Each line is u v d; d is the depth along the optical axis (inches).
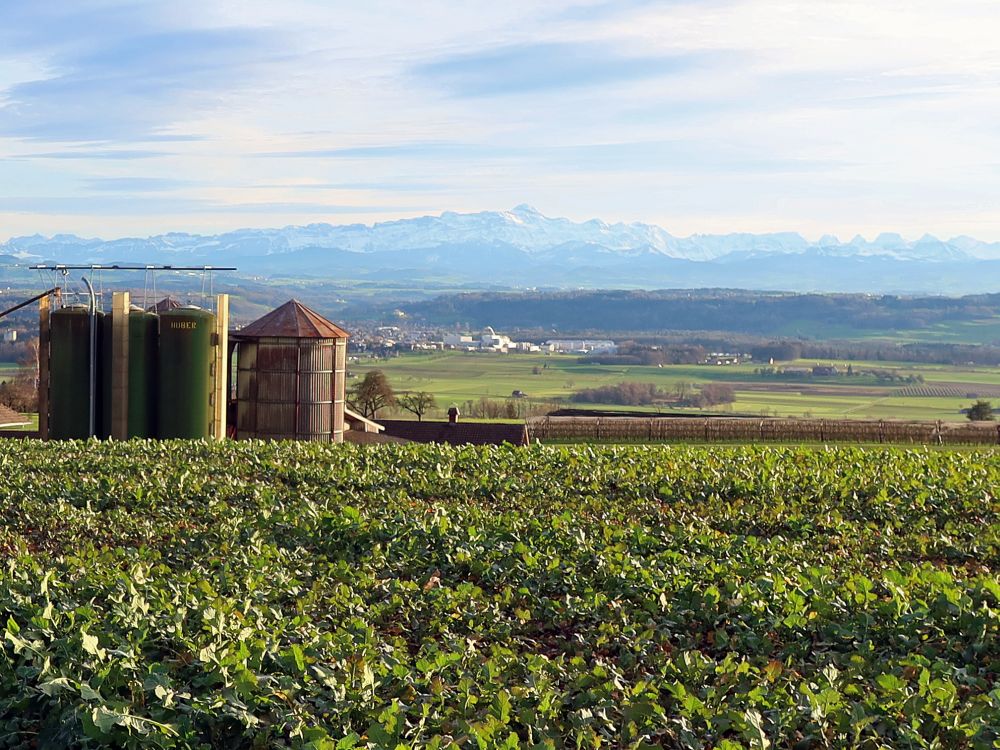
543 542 689.0
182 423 1562.5
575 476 959.0
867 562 685.9
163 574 592.4
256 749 371.2
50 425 1587.1
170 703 382.9
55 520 777.6
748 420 2204.7
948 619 491.5
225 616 473.7
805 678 444.8
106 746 366.9
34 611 468.1
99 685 394.3
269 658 427.8
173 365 1561.3
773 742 371.2
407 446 1144.2
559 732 384.2
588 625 532.1
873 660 461.4
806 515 837.2
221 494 866.8
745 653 485.4
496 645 479.2
